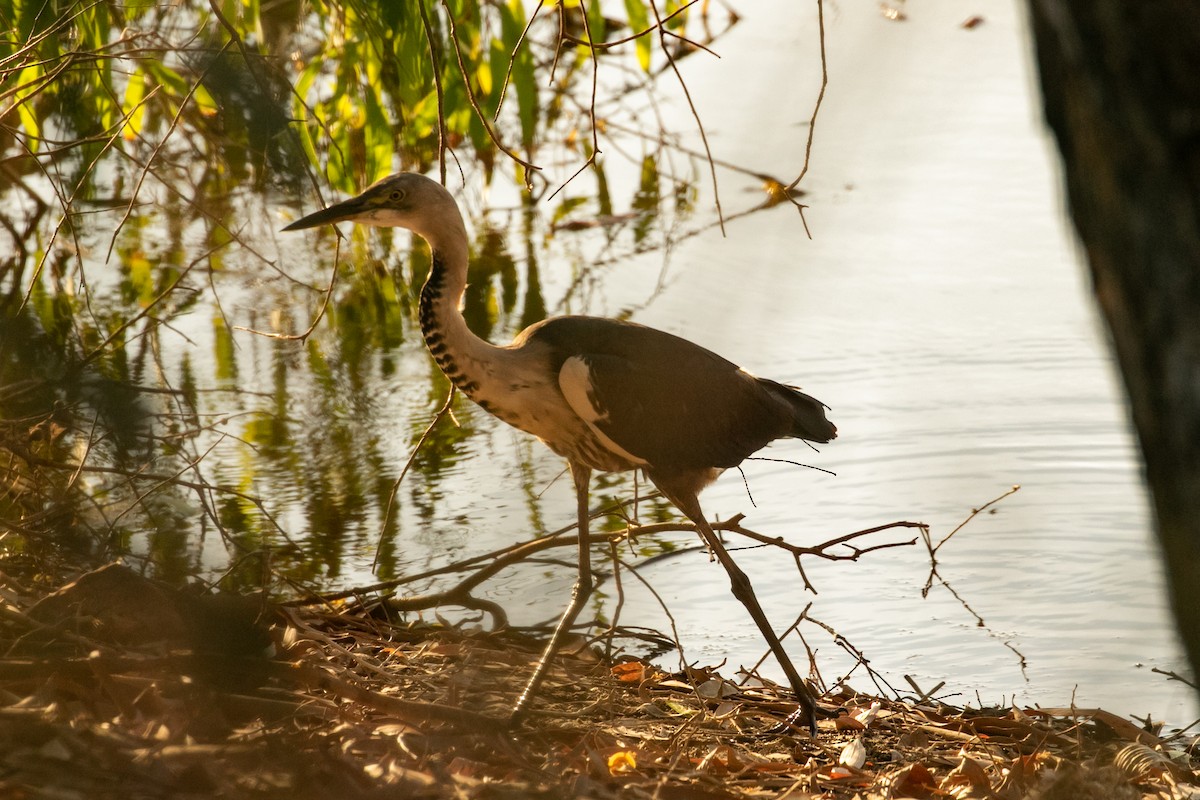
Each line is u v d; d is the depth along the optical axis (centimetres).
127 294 1797
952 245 1877
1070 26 371
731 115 1844
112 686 721
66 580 850
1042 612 1096
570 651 1016
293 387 1561
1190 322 366
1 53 1188
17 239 1822
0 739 625
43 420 937
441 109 977
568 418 986
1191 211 362
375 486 1342
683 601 1155
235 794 601
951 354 1608
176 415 1020
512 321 1759
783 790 763
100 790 592
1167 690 965
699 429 977
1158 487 385
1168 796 771
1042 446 1392
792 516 1305
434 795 639
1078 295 1748
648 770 763
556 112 2095
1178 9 349
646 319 1677
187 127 1650
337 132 1457
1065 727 909
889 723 914
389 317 1794
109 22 1255
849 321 1688
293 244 1975
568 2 1383
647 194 2136
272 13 1625
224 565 1112
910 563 1198
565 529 1055
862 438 1441
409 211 967
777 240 429
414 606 1088
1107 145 371
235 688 768
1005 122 2150
